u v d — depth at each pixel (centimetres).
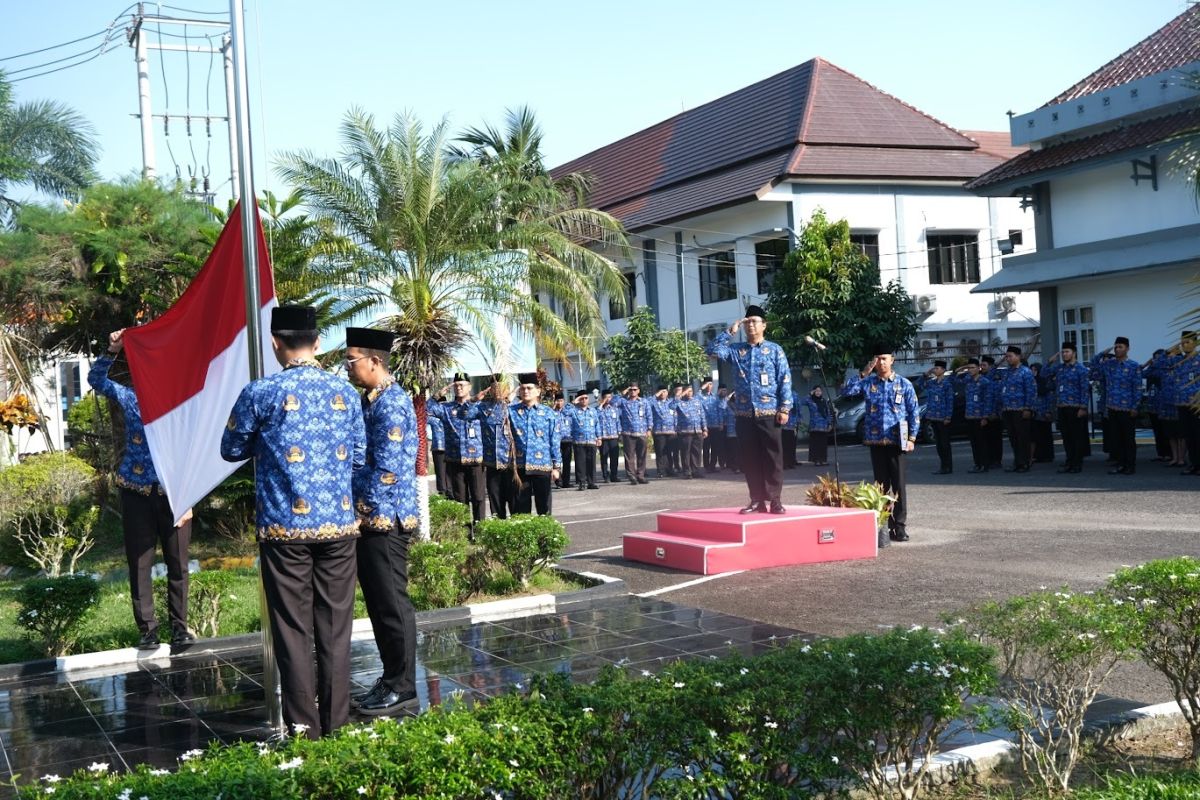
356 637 845
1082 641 457
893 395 1166
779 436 1105
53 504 1245
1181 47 2267
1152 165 2161
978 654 431
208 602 862
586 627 831
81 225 1377
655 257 3366
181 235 1398
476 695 643
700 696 387
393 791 327
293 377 541
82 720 638
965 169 3073
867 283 2734
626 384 3012
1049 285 2420
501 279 1355
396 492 614
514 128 3039
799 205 2894
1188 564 518
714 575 1034
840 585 943
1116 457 1769
